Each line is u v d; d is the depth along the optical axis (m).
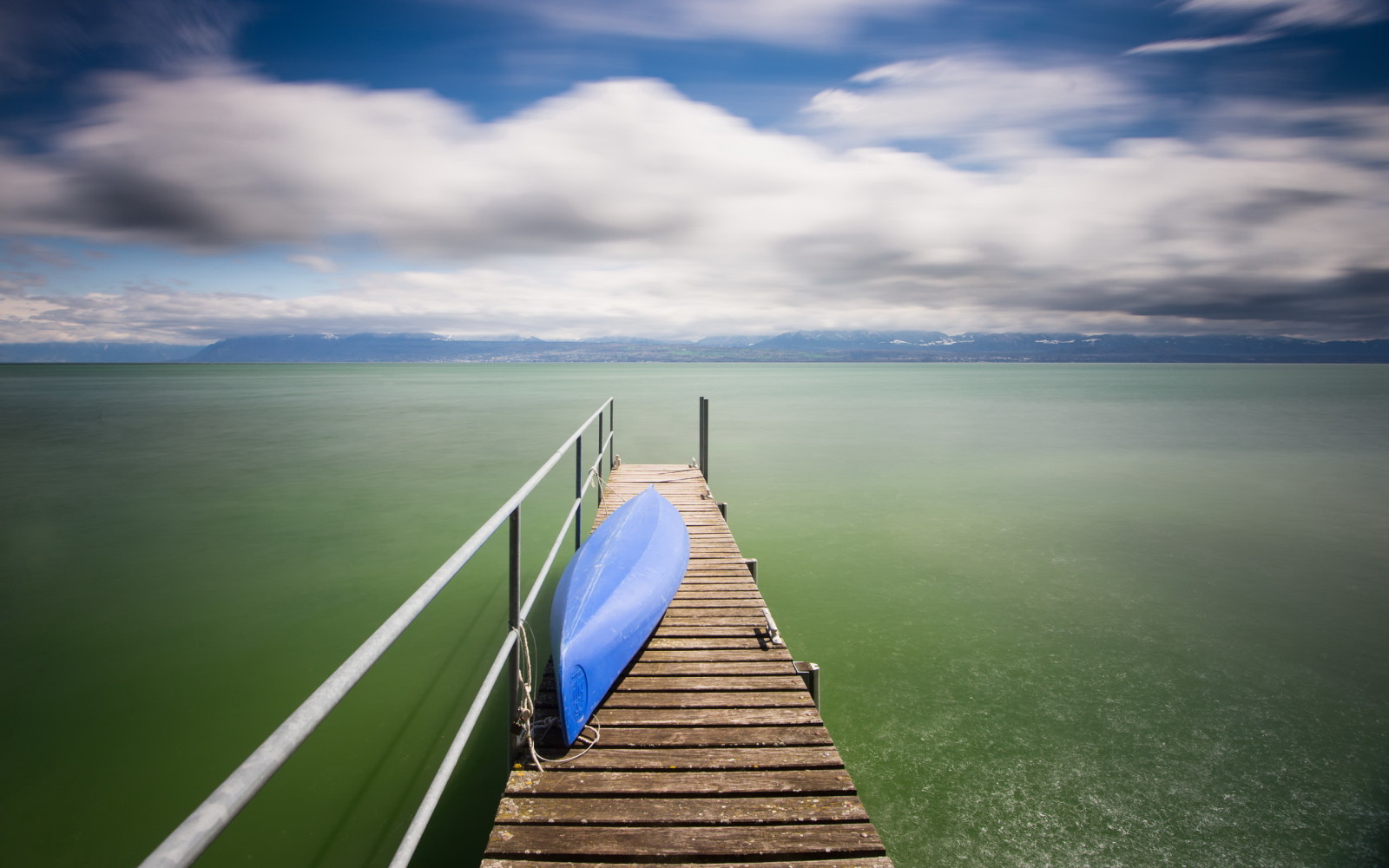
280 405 34.91
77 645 6.15
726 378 84.81
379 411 31.06
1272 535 9.84
